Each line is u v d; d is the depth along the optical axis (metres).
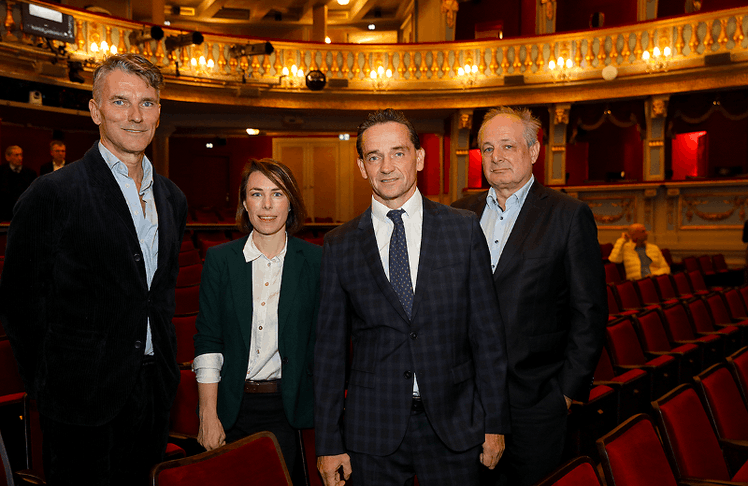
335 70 11.43
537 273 2.01
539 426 1.95
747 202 8.84
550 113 11.20
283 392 1.91
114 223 1.57
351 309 1.83
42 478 1.84
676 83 9.94
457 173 11.82
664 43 9.98
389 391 1.67
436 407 1.66
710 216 9.16
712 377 2.26
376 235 1.78
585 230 2.04
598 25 11.81
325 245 1.83
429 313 1.68
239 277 1.98
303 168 16.09
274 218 1.93
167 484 1.33
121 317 1.56
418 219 1.79
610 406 2.99
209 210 13.39
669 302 4.88
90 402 1.51
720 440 2.10
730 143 11.71
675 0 11.83
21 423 2.03
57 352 1.50
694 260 8.38
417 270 1.73
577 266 2.02
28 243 1.44
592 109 11.14
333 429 1.69
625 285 5.27
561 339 2.07
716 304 5.02
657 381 3.40
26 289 1.45
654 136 10.43
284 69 11.23
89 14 9.16
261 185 1.92
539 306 2.01
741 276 8.37
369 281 1.72
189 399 2.43
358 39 16.91
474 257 1.76
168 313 1.72
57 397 1.50
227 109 11.53
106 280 1.54
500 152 2.09
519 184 2.14
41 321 1.49
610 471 1.55
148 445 1.68
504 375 1.71
